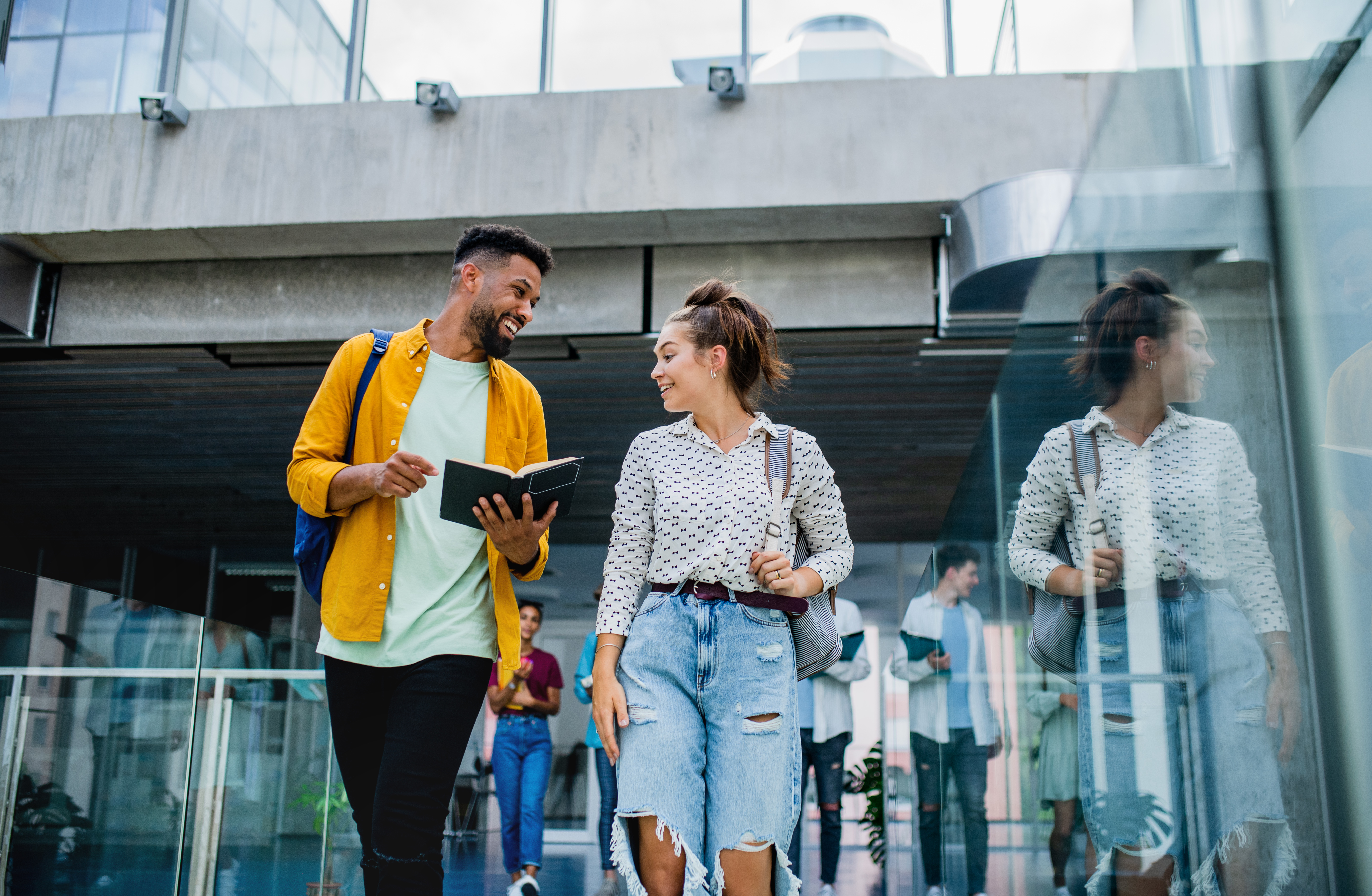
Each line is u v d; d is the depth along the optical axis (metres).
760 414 2.12
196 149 6.11
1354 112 1.28
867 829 7.24
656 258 6.21
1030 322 2.14
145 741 3.20
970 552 2.72
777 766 1.84
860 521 11.83
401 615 2.11
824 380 7.21
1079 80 5.68
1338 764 1.33
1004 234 5.35
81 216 6.11
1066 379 1.92
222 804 3.65
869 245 6.11
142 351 6.65
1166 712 1.60
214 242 6.23
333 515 2.16
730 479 2.00
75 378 7.43
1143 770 1.63
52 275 6.59
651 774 1.83
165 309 6.48
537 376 7.17
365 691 2.13
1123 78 1.80
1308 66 1.36
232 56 6.29
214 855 3.59
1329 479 1.34
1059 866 1.90
